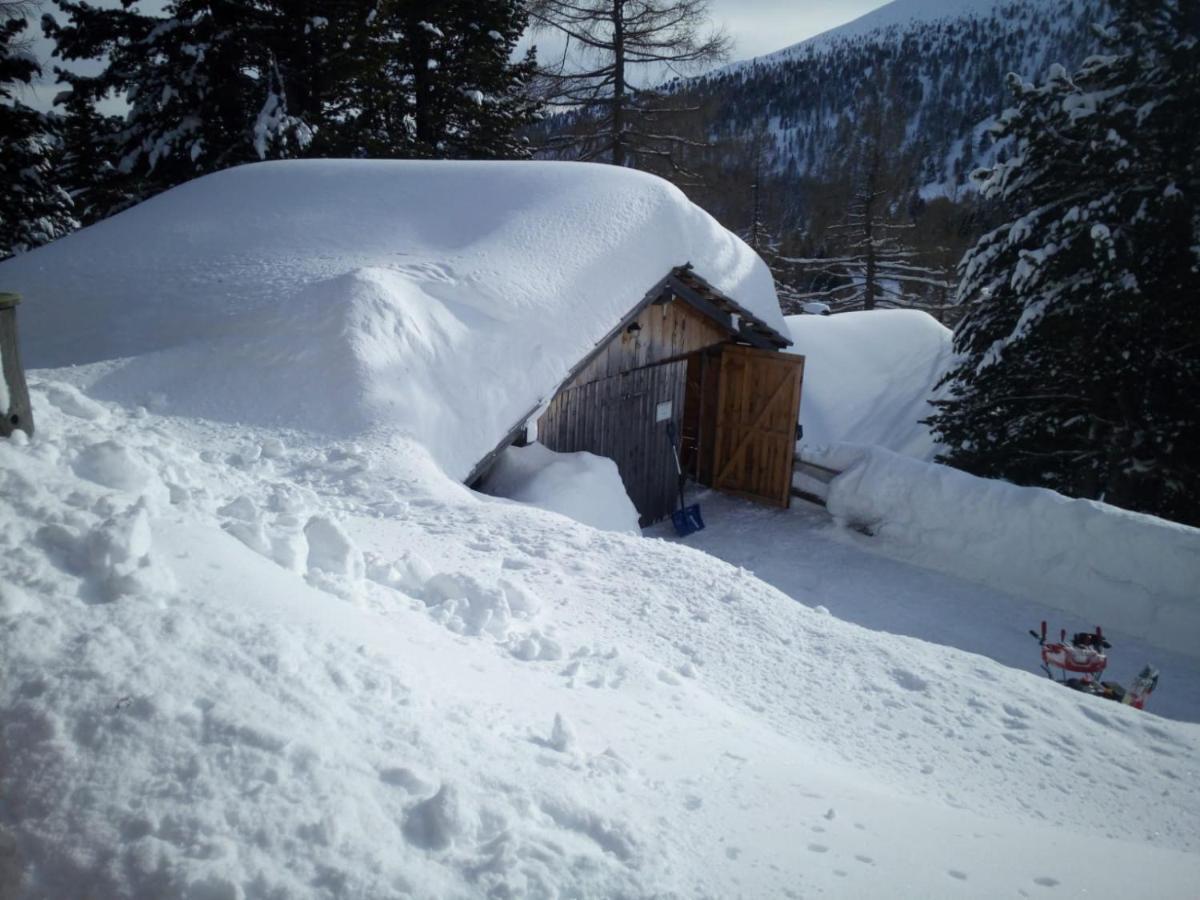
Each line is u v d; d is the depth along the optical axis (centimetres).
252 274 1092
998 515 1135
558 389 1037
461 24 2508
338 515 685
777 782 363
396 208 1285
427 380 942
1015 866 317
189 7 1955
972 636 990
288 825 240
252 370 916
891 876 288
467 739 308
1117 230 1319
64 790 240
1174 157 1323
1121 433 1388
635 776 331
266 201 1330
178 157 2027
